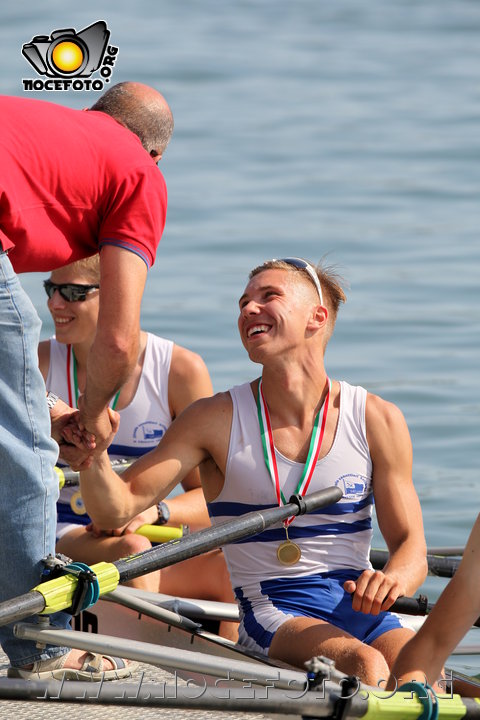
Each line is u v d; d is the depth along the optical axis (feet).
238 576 51.65
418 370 115.96
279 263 52.54
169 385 64.18
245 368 112.57
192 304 133.69
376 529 82.38
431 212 175.32
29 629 41.50
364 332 127.54
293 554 50.62
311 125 226.99
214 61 279.08
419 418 103.35
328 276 53.83
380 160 203.41
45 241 44.01
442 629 40.45
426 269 149.59
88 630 55.83
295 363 51.44
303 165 200.34
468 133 220.43
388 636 49.49
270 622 49.44
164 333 123.65
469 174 194.80
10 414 42.34
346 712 38.40
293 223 168.35
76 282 61.57
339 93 254.68
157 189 45.93
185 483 67.56
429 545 78.84
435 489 88.79
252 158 204.13
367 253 156.46
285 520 50.78
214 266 149.07
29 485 42.57
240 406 52.19
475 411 104.83
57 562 42.73
